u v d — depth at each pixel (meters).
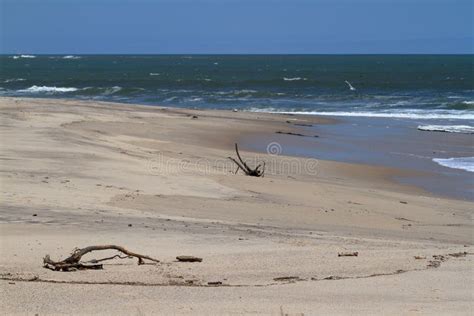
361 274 10.83
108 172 21.28
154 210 16.98
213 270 10.88
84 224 14.57
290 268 11.17
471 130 42.59
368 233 16.23
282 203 19.36
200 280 10.14
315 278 10.47
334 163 29.45
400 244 14.44
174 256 11.94
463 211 20.64
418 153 33.38
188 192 19.59
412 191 24.33
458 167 29.61
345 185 24.14
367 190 23.19
